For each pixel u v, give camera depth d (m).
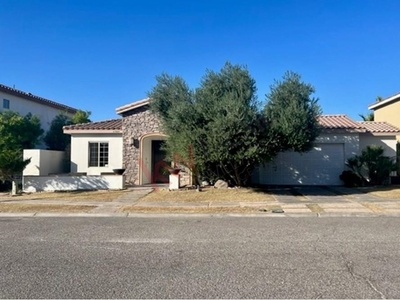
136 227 9.13
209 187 17.45
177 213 11.48
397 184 19.25
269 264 5.69
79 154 21.55
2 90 31.28
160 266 5.61
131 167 20.59
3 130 20.42
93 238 7.75
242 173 17.25
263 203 13.11
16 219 10.69
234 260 5.93
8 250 6.66
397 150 20.84
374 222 9.68
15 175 16.62
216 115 14.37
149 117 20.70
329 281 4.87
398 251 6.44
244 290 4.56
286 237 7.73
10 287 4.69
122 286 4.73
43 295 4.41
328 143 19.81
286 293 4.45
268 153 15.15
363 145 20.98
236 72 15.19
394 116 25.19
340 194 15.45
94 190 17.61
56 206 12.82
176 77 16.47
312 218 10.49
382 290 4.53
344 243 7.11
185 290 4.57
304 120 14.86
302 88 15.24
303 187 18.44
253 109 14.78
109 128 21.41
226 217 10.80
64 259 6.04
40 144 31.53
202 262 5.82
